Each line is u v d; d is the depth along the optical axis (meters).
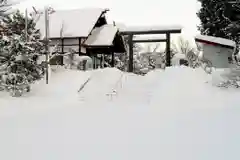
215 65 18.00
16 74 14.97
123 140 5.80
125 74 18.44
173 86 14.48
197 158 4.53
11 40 15.55
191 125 7.21
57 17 31.55
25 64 15.81
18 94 14.74
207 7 24.36
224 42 17.78
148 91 14.59
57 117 9.06
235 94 12.70
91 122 7.99
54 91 15.79
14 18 19.28
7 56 15.28
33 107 11.91
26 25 17.67
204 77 15.21
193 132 6.39
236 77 14.71
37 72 16.50
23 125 7.75
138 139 5.86
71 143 5.64
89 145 5.46
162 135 6.18
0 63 15.26
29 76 15.80
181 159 4.52
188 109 10.27
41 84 17.22
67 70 20.20
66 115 9.46
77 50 29.16
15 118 9.05
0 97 14.07
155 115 9.12
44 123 8.00
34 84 17.23
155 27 23.12
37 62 16.73
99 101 13.39
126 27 24.17
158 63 35.06
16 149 5.28
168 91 13.98
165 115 9.06
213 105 10.91
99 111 10.32
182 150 4.99
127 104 12.30
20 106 12.19
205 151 4.88
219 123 7.34
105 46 29.67
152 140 5.75
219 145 5.23
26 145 5.56
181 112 9.60
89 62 29.59
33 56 16.36
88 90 15.60
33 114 9.89
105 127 7.22
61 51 29.48
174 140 5.71
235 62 16.92
